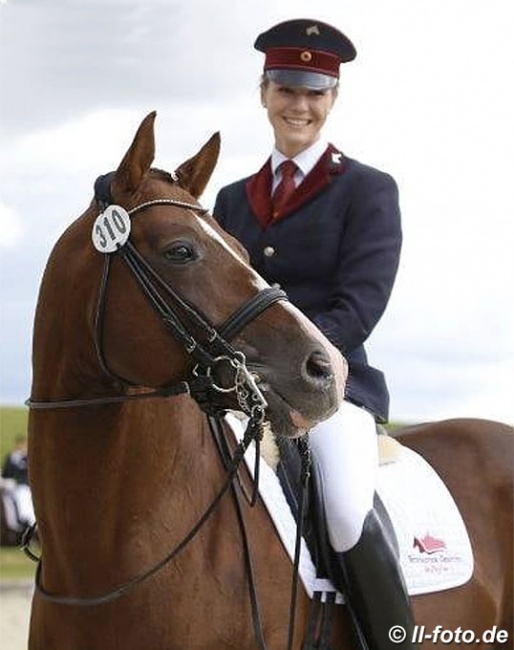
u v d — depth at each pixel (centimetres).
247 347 440
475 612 537
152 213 447
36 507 468
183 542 457
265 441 491
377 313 529
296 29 558
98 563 455
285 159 554
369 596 495
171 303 441
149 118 449
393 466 545
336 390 440
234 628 466
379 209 539
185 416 473
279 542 482
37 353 466
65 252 461
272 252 545
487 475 566
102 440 454
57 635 466
